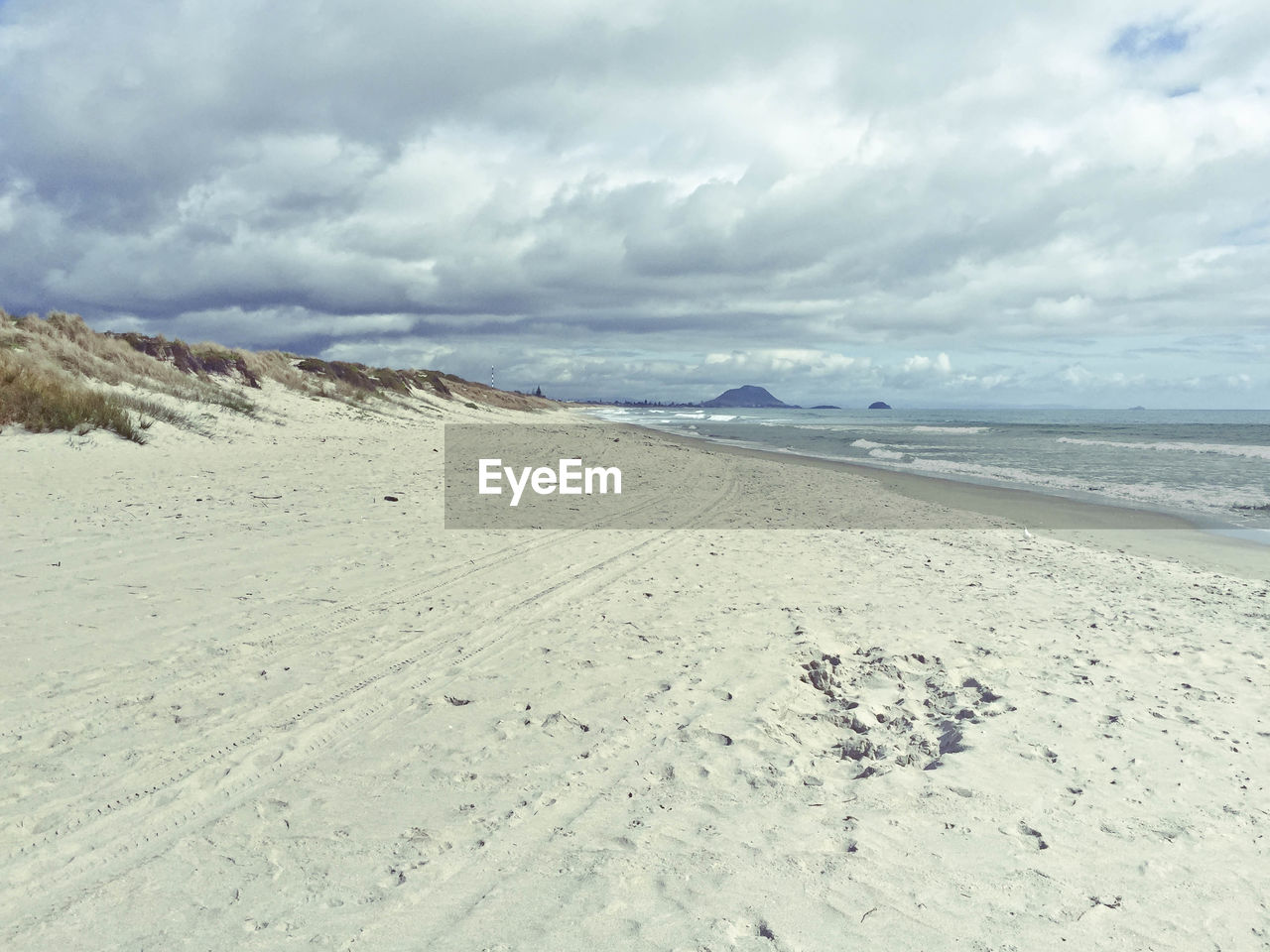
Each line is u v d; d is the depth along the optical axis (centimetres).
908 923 279
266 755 405
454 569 830
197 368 2753
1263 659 618
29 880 295
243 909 281
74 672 489
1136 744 450
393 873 305
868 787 393
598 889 297
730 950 262
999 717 489
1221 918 289
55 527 879
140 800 354
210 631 584
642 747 432
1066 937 274
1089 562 1055
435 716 466
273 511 1085
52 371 1838
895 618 718
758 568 919
